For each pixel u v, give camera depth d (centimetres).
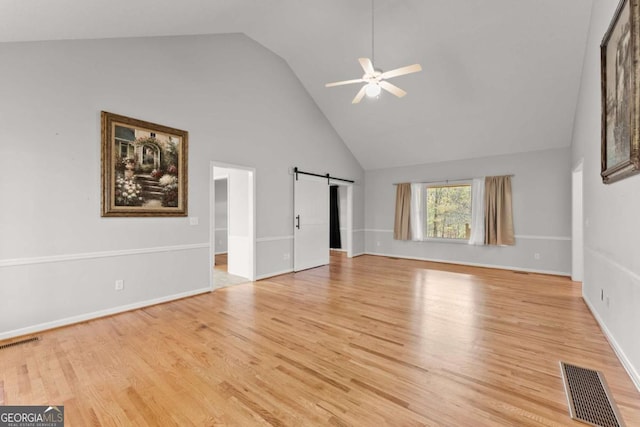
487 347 243
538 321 300
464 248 618
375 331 276
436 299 378
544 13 338
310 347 244
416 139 602
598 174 290
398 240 715
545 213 527
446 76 449
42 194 274
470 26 373
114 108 317
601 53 256
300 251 561
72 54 289
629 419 158
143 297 346
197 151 395
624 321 215
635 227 195
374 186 753
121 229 327
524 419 158
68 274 290
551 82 412
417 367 212
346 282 470
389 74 301
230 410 167
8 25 223
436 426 154
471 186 602
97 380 196
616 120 221
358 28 412
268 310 337
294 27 429
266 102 491
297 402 174
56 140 280
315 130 597
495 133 527
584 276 369
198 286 400
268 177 498
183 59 378
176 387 189
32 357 227
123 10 255
